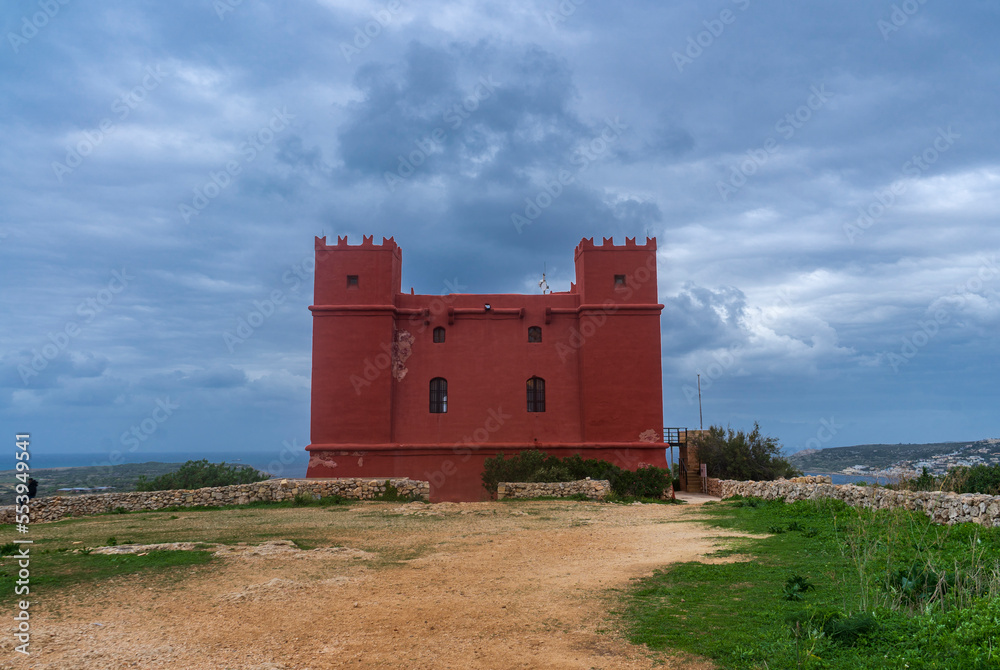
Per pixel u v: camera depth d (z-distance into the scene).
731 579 9.93
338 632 8.14
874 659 6.28
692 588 9.56
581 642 7.48
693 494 37.91
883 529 12.91
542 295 34.50
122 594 10.08
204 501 25.02
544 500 25.55
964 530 11.80
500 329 33.94
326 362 32.22
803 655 6.46
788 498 20.47
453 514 20.73
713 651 6.91
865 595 8.23
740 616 8.01
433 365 33.44
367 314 32.62
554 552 13.34
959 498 13.09
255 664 7.09
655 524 17.36
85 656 7.36
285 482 26.27
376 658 7.20
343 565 12.09
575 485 26.83
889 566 9.49
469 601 9.44
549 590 9.95
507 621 8.40
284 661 7.17
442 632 8.04
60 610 9.24
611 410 32.59
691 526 16.58
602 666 6.73
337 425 31.77
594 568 11.52
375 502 25.12
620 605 8.89
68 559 12.67
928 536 11.99
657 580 10.23
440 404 33.28
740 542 13.38
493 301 34.38
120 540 15.80
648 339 33.22
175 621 8.70
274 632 8.18
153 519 20.91
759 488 23.56
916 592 8.09
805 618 7.42
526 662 6.95
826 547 11.98
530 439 32.94
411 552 13.52
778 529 14.43
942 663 5.93
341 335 32.44
